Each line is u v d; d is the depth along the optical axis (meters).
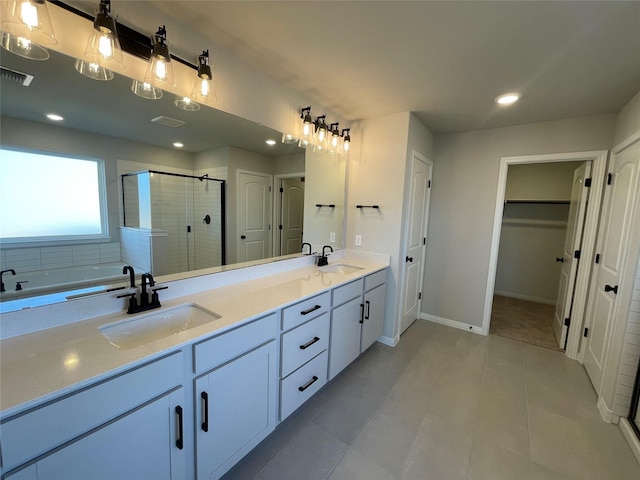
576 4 1.21
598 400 2.02
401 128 2.63
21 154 1.10
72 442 0.84
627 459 1.58
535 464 1.54
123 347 1.27
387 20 1.38
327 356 2.01
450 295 3.37
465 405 1.99
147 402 1.01
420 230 3.26
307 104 2.32
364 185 2.89
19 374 0.87
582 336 2.60
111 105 1.31
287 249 2.41
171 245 1.62
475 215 3.15
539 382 2.29
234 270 1.96
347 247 3.07
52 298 1.19
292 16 1.37
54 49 1.10
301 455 1.55
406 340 2.99
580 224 2.66
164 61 1.30
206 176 1.76
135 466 0.99
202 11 1.35
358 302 2.33
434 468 1.49
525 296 4.51
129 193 1.42
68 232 1.23
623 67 1.70
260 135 2.00
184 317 1.51
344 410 1.92
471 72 1.85
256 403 1.46
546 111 2.44
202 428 1.20
